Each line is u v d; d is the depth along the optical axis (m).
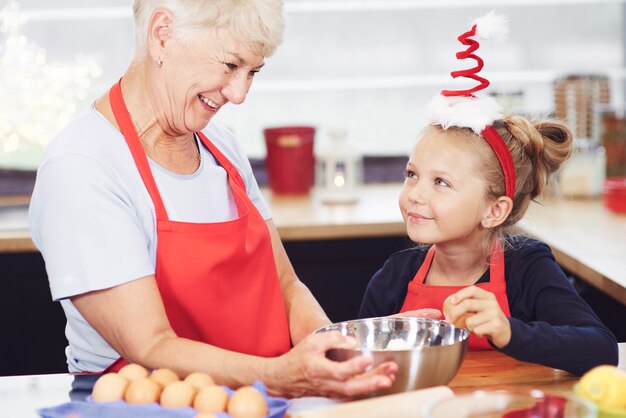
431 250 2.15
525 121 2.06
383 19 3.76
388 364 1.47
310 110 3.80
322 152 3.42
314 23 3.75
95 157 1.72
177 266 1.79
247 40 1.68
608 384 1.36
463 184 1.98
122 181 1.75
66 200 1.67
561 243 2.72
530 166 2.07
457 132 2.01
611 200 3.18
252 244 1.92
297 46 3.76
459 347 1.53
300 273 3.20
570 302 1.87
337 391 1.48
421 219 2.01
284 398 1.57
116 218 1.69
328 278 3.21
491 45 3.79
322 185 3.43
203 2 1.65
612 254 2.56
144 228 1.77
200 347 1.62
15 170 3.56
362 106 3.81
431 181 2.00
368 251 3.21
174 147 1.87
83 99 3.54
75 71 3.52
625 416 1.34
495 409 1.31
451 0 3.76
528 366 1.74
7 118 3.41
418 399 1.40
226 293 1.86
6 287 3.09
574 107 3.44
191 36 1.68
